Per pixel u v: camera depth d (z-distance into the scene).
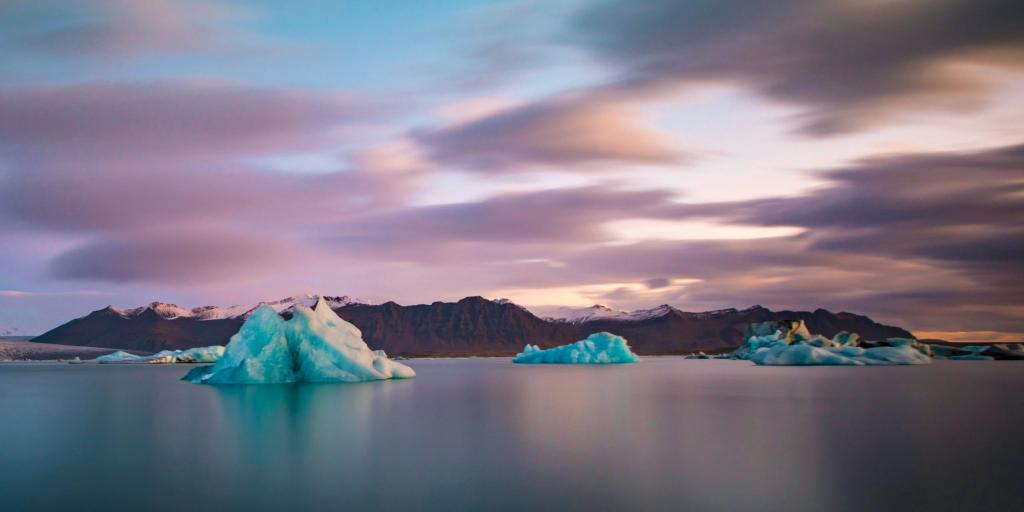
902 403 27.61
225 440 18.59
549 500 11.90
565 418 23.00
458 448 16.98
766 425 21.08
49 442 18.61
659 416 23.48
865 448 16.72
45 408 27.73
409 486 12.97
